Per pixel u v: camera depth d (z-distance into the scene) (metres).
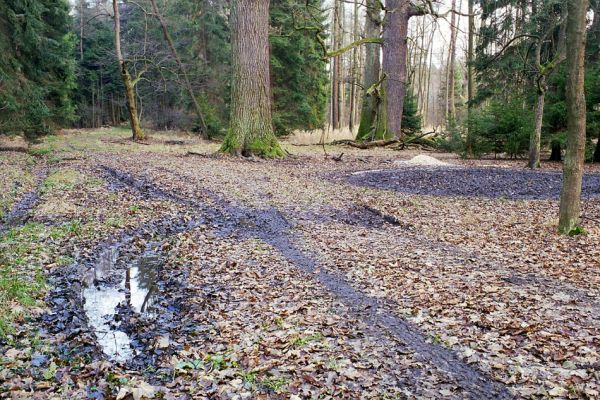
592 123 17.12
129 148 20.36
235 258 6.73
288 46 26.73
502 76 21.78
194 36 31.73
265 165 15.88
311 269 6.26
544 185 12.54
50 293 5.44
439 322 4.56
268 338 4.32
